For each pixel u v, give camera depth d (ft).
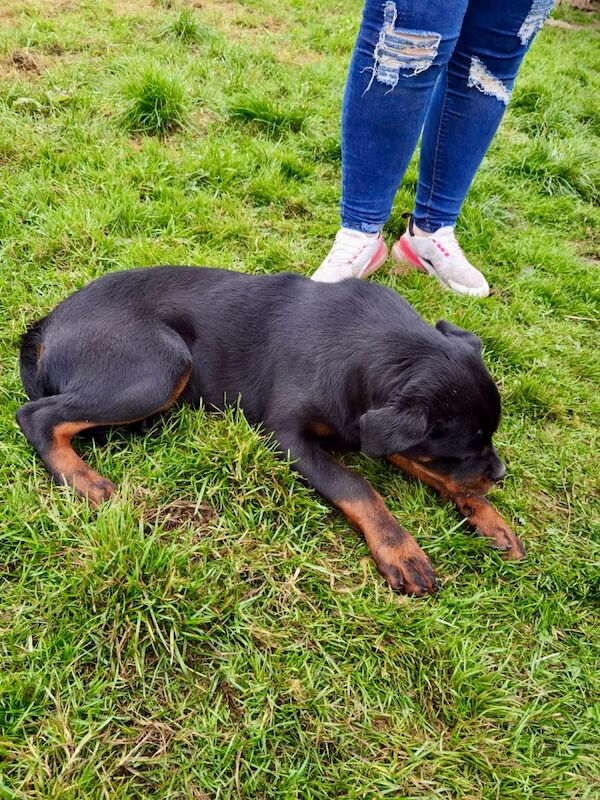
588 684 2.70
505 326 4.60
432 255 4.87
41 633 2.49
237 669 2.51
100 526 2.69
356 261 4.53
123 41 7.29
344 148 4.33
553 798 2.35
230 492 3.08
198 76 6.77
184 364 3.27
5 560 2.73
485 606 2.89
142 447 3.23
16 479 3.01
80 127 5.59
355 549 3.00
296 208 5.33
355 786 2.27
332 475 3.07
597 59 10.33
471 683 2.57
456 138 4.49
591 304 5.05
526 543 3.20
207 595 2.65
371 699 2.51
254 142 5.90
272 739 2.36
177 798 2.20
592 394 4.20
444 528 3.12
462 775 2.37
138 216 4.77
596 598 3.03
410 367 3.03
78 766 2.20
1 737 2.21
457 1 3.64
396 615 2.73
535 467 3.62
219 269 3.70
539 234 5.78
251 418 3.39
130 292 3.40
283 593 2.76
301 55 8.06
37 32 6.98
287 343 3.32
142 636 2.54
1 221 4.53
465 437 2.95
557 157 6.62
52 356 3.20
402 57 3.75
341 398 3.18
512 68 4.33
